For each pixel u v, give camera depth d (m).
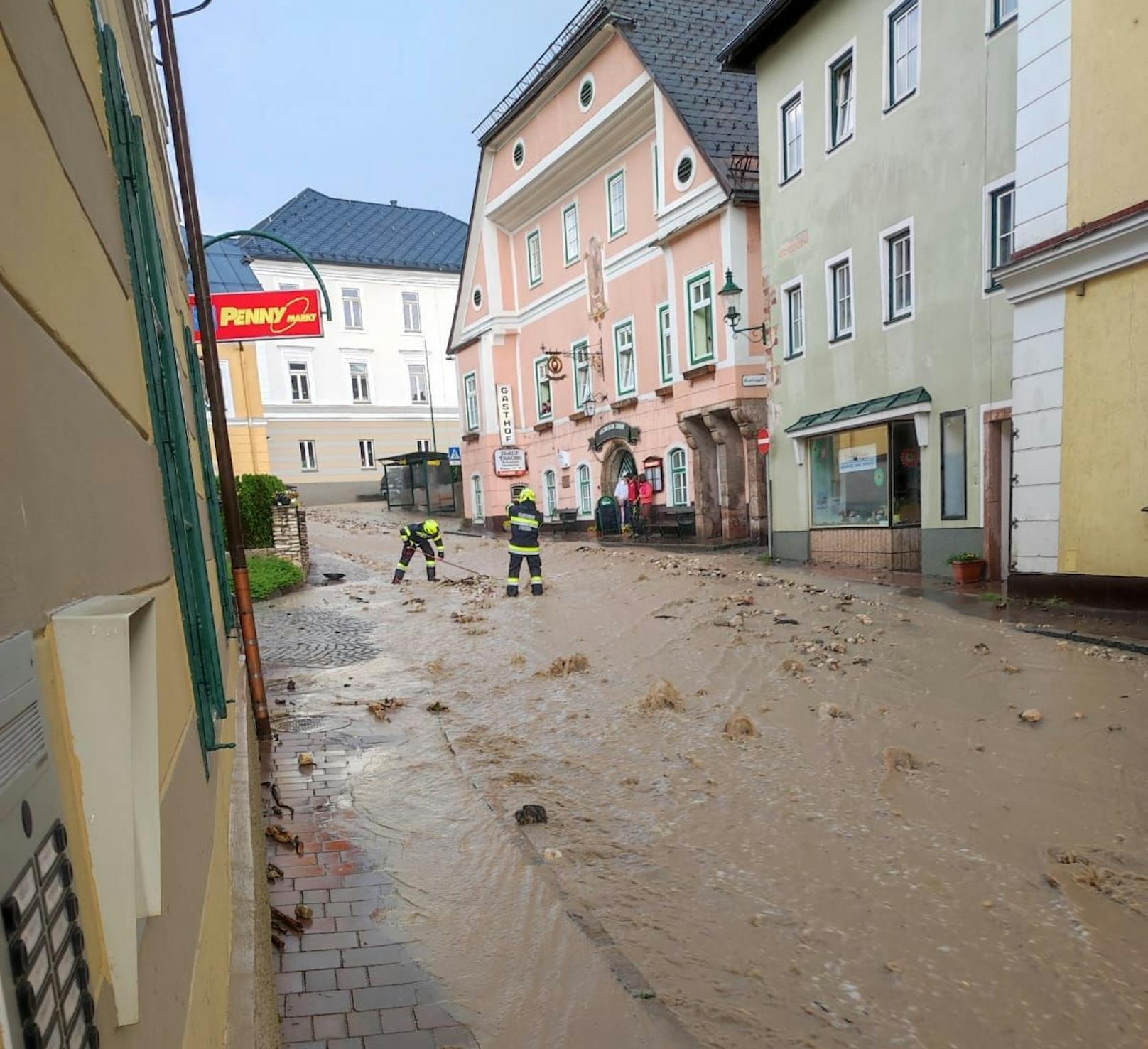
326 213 44.91
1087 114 9.63
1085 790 5.12
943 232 12.98
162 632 1.86
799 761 5.84
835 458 15.91
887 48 13.85
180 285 7.00
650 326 23.03
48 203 1.29
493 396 30.47
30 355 1.04
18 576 0.86
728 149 19.97
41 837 0.78
